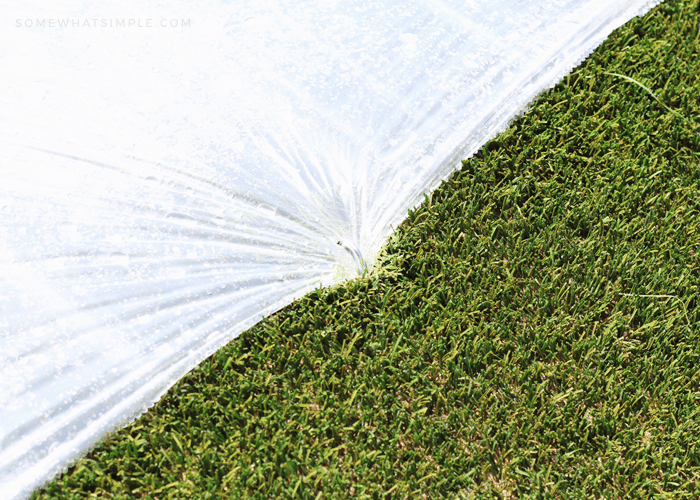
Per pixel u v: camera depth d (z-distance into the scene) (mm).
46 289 777
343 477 743
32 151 824
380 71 888
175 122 846
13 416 740
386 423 767
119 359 763
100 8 899
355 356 785
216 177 827
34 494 726
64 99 850
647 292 816
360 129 862
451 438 761
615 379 783
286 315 799
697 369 788
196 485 737
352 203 837
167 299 784
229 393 766
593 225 848
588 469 752
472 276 821
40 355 758
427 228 840
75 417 745
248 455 746
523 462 755
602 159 880
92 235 797
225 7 908
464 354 790
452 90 889
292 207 827
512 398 777
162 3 905
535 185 862
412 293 809
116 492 733
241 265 803
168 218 808
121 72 866
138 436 748
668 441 762
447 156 864
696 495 747
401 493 741
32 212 801
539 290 813
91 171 820
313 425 764
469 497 739
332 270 816
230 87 866
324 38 899
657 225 852
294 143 849
